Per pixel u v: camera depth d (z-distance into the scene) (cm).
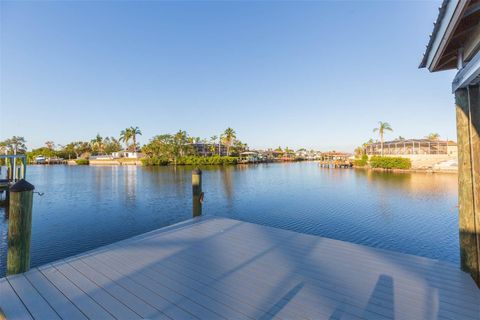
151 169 4962
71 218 1312
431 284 304
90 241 964
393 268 350
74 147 8469
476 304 263
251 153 7800
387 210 1456
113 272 342
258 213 1413
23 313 254
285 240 470
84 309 261
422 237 998
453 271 336
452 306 260
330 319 242
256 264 367
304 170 4722
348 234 1046
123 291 295
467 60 290
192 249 426
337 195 1978
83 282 315
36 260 784
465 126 317
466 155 320
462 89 316
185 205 1627
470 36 268
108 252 413
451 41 286
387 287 299
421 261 371
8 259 337
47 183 2780
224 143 6869
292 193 2089
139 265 364
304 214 1386
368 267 354
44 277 327
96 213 1420
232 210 1491
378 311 253
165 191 2198
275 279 322
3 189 1542
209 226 561
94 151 8556
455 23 212
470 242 322
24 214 339
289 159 9219
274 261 377
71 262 374
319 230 1100
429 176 3194
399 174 3550
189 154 6650
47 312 256
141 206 1600
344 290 294
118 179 3161
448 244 920
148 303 271
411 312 251
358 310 255
